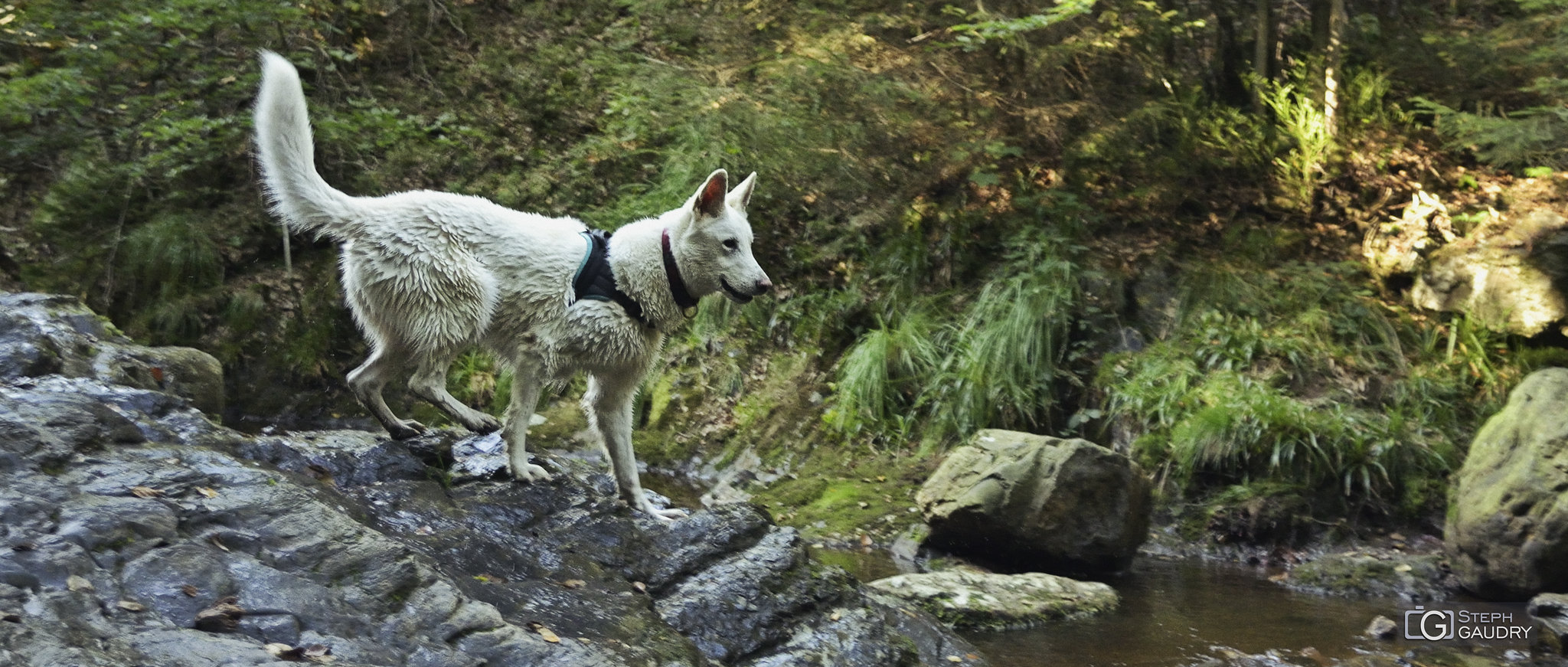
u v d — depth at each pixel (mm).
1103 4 10203
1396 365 8078
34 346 4234
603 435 4586
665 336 4598
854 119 9508
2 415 3420
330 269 9445
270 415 8617
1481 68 10289
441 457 4609
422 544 3738
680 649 3549
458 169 10023
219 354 8750
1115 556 6309
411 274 4113
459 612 3217
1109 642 5043
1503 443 6043
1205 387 7812
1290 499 6965
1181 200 9922
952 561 6496
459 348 4273
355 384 4457
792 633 4004
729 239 4367
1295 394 7836
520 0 11594
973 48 8797
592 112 10688
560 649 3193
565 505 4398
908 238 9547
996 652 4828
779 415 8484
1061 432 8086
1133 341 8477
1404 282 8898
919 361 8547
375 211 4148
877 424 8258
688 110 9445
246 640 2820
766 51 10039
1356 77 10742
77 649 2512
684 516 4609
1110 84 10555
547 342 4289
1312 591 6105
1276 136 10305
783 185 9711
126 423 3701
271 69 4027
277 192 4113
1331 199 9820
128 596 2871
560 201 9875
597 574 3969
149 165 8656
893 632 4227
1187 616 5512
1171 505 7223
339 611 3062
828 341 9078
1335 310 8523
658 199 9320
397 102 10445
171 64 8859
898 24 10203
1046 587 5633
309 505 3479
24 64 8102
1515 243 8297
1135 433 7758
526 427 4457
